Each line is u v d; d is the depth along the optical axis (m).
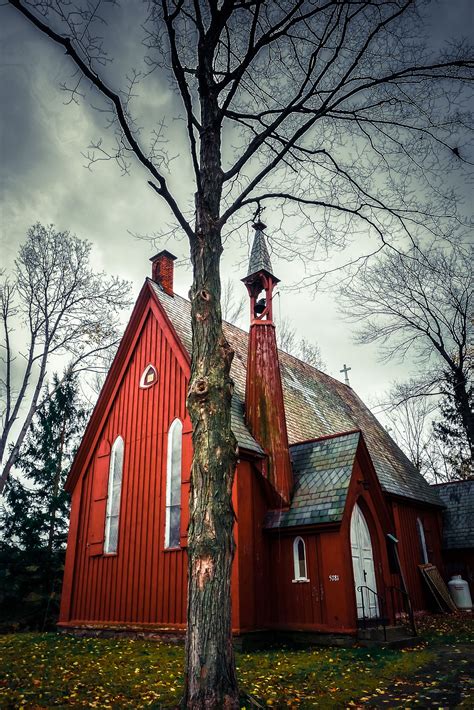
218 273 8.02
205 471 6.52
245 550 11.91
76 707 6.46
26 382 22.58
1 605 20.14
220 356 7.30
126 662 9.38
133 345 16.31
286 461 13.47
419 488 21.44
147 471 14.34
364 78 9.48
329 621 11.30
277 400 14.19
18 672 8.47
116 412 16.02
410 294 22.17
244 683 7.52
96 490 15.44
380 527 13.78
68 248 23.67
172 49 8.22
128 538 14.06
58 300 23.59
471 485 22.80
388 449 23.14
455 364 24.09
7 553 21.19
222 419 6.89
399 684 7.62
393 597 14.10
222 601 5.89
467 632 13.54
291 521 12.38
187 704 5.48
